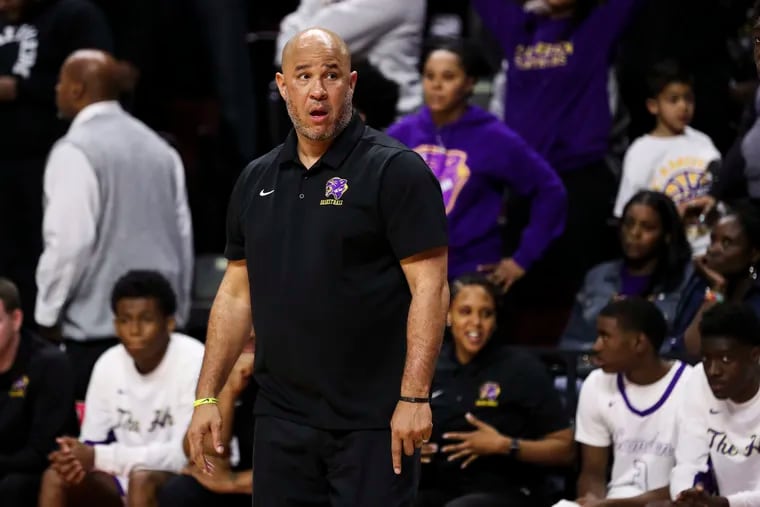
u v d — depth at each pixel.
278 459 9.26
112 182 15.14
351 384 9.07
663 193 14.55
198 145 19.91
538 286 16.50
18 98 17.08
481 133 14.73
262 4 20.50
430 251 8.95
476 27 18.14
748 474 11.61
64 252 14.91
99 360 14.30
